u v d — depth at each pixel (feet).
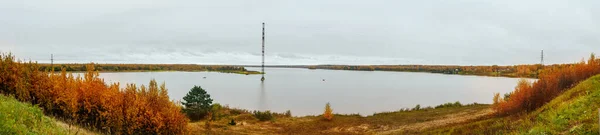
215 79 629.92
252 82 546.67
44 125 29.40
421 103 252.21
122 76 607.78
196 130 94.32
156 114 54.29
